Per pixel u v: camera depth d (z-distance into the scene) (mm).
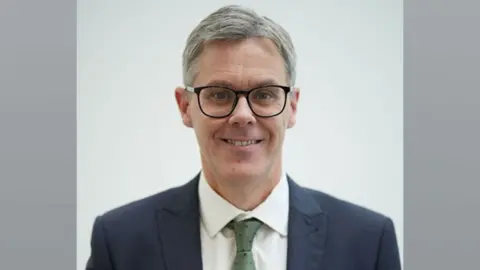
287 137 2088
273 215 1651
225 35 1525
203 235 1664
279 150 1593
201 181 1708
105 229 1727
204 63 1558
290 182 1771
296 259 1610
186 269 1619
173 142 2096
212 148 1559
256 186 1613
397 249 1727
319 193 1775
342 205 1740
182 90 1666
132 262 1671
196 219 1673
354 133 2086
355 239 1676
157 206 1740
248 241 1613
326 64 2088
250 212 1640
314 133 2096
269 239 1645
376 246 1684
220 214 1646
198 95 1556
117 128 2072
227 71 1527
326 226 1685
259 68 1534
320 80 2088
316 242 1652
